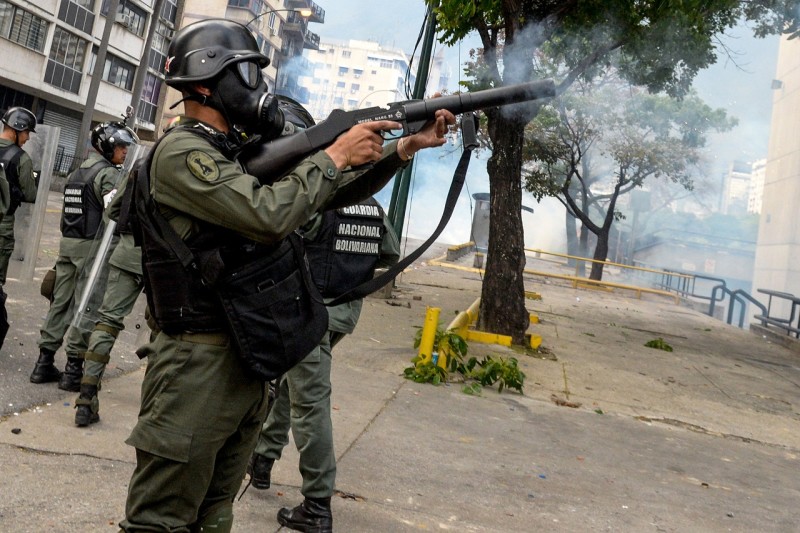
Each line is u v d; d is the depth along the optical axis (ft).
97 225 16.57
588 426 21.40
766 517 15.52
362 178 8.29
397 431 17.81
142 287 15.12
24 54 102.27
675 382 30.60
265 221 6.67
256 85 7.28
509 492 14.80
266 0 177.17
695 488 16.90
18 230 19.77
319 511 11.55
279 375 7.23
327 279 11.35
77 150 90.12
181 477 7.09
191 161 6.71
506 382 23.99
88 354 14.52
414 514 12.94
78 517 10.78
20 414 14.66
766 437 23.39
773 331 53.72
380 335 30.14
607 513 14.38
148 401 7.26
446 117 7.70
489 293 33.01
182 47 7.26
